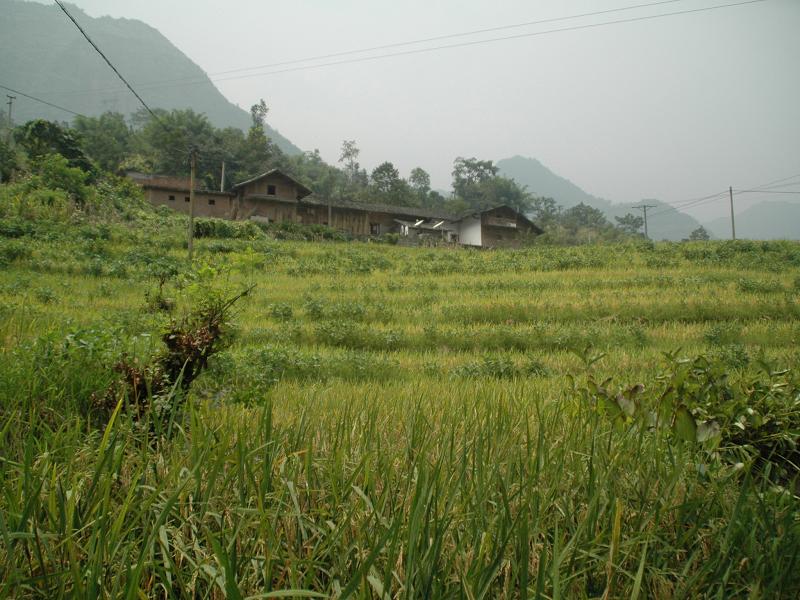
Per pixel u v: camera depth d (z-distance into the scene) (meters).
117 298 17.83
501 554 1.70
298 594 1.44
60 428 2.63
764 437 3.34
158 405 3.35
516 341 14.02
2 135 74.06
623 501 2.38
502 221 58.12
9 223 28.50
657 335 14.68
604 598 1.77
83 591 1.58
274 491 2.26
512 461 2.50
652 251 33.81
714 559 1.97
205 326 4.49
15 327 5.93
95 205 39.28
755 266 26.28
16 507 1.88
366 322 16.67
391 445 3.02
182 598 1.75
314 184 85.69
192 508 2.10
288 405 4.70
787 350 12.43
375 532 1.88
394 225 58.31
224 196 51.75
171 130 70.31
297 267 26.88
